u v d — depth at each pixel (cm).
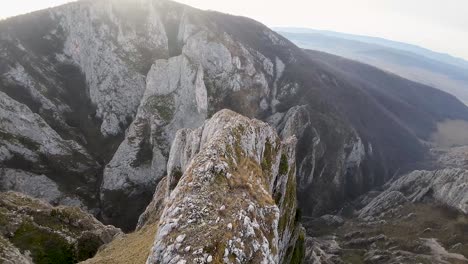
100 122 13538
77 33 14638
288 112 17375
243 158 3722
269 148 5053
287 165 5706
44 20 15038
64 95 13950
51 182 11062
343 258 11725
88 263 3525
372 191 17838
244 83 16112
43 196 10831
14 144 10956
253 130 4516
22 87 12738
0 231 5338
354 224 14088
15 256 4816
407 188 15875
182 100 13125
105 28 14125
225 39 16588
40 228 5738
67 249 5559
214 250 2219
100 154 12812
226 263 2202
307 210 15462
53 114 12838
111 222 11075
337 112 19288
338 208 16375
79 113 13812
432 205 13912
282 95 18725
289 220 5706
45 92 13125
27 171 10912
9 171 10638
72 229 6066
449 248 11688
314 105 18675
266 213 2948
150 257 2283
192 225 2412
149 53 14425
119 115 13500
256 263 2380
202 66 14950
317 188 16188
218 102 14775
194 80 13362
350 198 17525
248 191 3044
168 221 2448
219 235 2331
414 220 13275
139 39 14388
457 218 12794
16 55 13312
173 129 12650
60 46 14862
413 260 11106
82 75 14662
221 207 2631
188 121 13075
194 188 2811
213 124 4747
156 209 5841
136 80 13588
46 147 11488
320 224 14462
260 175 3656
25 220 5772
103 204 11325
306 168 15988
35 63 13638
